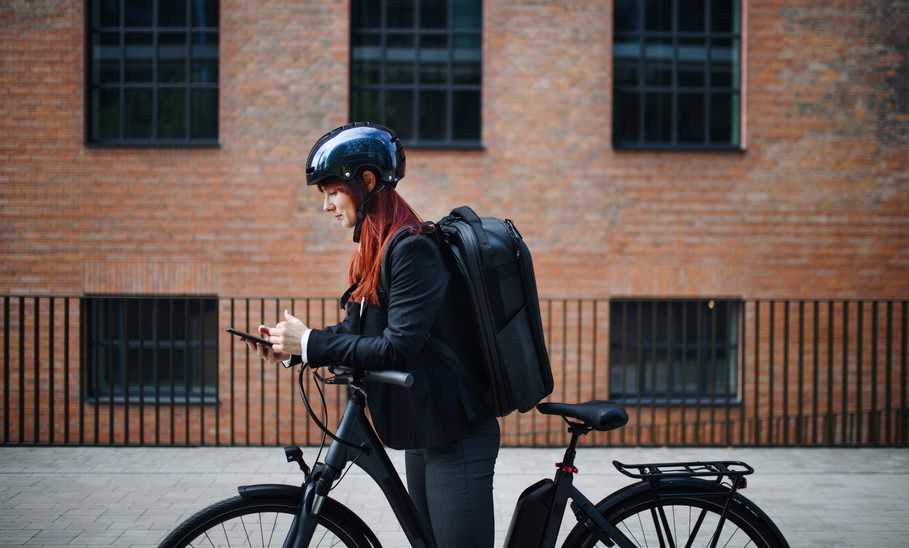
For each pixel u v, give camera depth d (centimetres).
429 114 825
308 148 802
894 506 498
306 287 805
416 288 226
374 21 823
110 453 633
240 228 802
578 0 804
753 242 813
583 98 806
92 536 431
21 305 666
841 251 816
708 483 267
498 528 446
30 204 798
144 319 816
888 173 818
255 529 243
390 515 465
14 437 800
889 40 816
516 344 238
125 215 799
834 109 816
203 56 817
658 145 823
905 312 705
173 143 802
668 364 741
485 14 802
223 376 806
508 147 806
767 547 265
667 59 828
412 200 805
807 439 816
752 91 811
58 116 797
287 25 800
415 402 235
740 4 826
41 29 795
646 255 811
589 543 263
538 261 809
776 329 816
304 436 807
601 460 614
